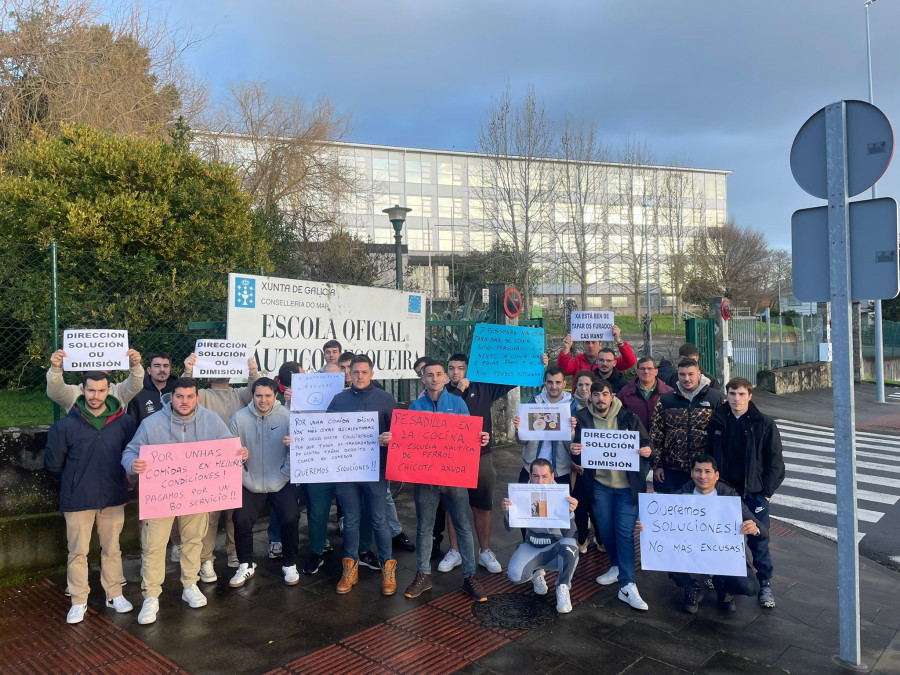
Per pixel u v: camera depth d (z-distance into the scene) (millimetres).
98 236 7281
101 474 4438
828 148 3922
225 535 6371
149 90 14133
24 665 3850
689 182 42312
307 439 4867
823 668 3857
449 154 51031
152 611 4406
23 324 6688
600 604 4785
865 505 8320
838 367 3924
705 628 4398
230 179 9086
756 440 4766
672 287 39500
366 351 7715
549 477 4762
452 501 4867
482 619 4500
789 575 5570
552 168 27891
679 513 4496
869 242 3785
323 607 4680
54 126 12016
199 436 4680
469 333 9562
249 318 6645
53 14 12570
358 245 20500
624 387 5996
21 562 5168
